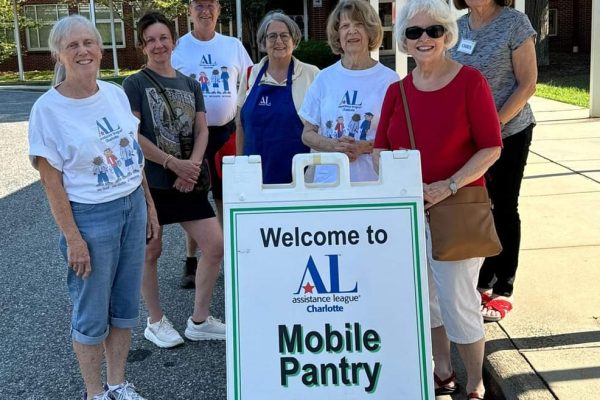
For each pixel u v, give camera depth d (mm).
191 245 5176
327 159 2482
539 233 5535
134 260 3250
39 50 30375
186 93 4000
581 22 27062
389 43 25109
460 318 2988
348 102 3627
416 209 2502
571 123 10734
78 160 2971
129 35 29203
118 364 3359
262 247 2475
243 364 2445
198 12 4949
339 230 2488
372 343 2471
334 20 3699
